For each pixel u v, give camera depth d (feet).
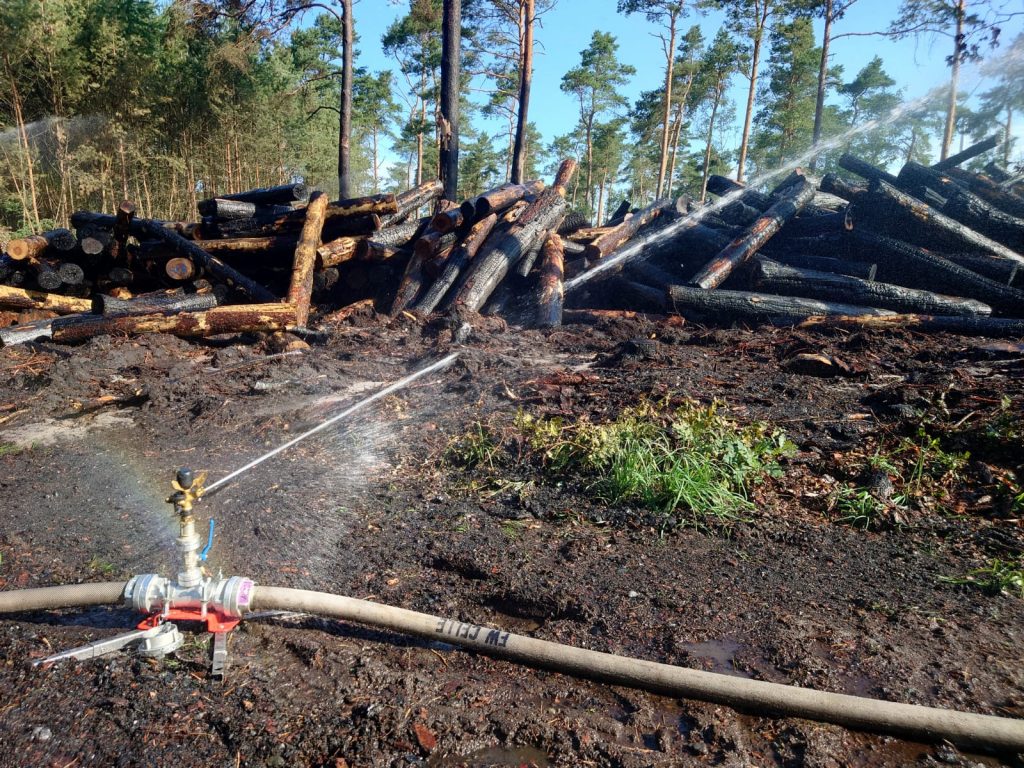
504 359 22.22
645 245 36.35
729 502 12.35
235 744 6.65
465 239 34.17
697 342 26.66
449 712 7.22
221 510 12.35
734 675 7.78
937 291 30.66
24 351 24.26
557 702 7.47
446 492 13.29
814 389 18.58
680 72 127.13
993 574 9.92
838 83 126.21
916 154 138.21
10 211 70.13
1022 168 43.04
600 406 17.03
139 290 35.78
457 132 54.54
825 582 9.91
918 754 6.64
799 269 31.37
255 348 25.34
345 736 6.82
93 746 6.57
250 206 34.60
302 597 8.13
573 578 10.02
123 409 19.02
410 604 9.46
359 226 34.81
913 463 13.44
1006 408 14.85
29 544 10.83
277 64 100.42
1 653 8.02
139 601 8.11
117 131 74.90
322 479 13.92
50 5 66.64
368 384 20.90
